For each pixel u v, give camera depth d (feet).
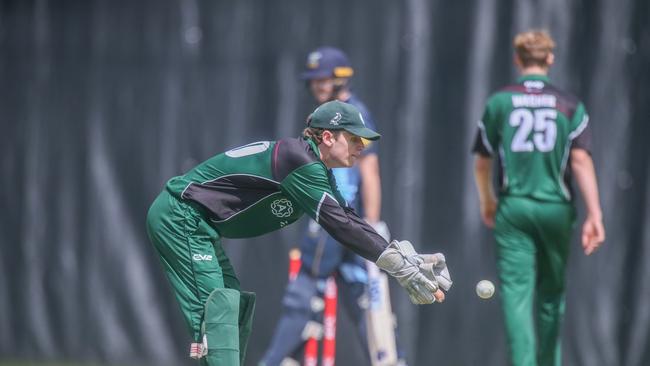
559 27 76.79
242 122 85.10
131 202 87.45
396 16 80.89
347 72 65.05
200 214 45.73
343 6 82.53
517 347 57.21
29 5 91.04
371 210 63.26
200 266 45.39
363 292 63.93
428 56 79.87
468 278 77.87
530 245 58.39
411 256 43.21
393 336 62.95
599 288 75.36
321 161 43.60
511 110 58.65
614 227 75.31
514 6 77.66
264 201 45.01
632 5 75.61
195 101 86.38
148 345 85.87
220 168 45.42
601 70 75.97
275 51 84.43
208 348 44.21
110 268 87.40
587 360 75.31
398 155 80.23
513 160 58.44
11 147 90.84
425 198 79.30
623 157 75.25
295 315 65.67
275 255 82.64
